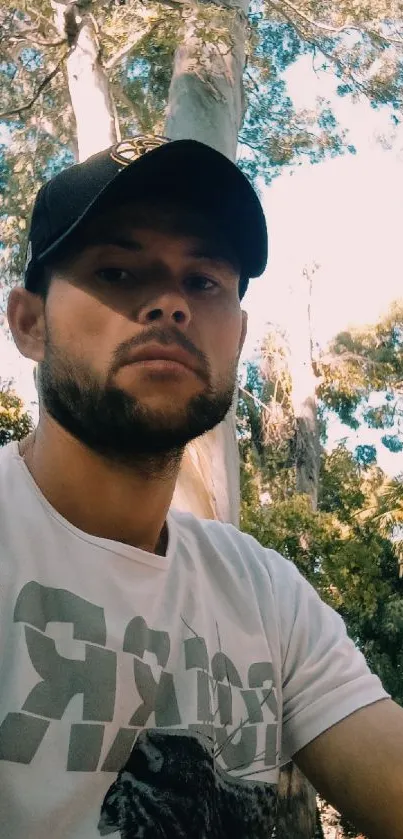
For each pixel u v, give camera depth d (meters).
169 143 1.29
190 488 4.30
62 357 1.28
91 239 1.29
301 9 10.22
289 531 8.88
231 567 1.52
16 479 1.33
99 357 1.26
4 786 1.07
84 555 1.27
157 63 9.54
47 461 1.33
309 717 1.44
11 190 11.11
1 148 11.18
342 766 1.40
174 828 1.16
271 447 14.27
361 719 1.43
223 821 1.27
